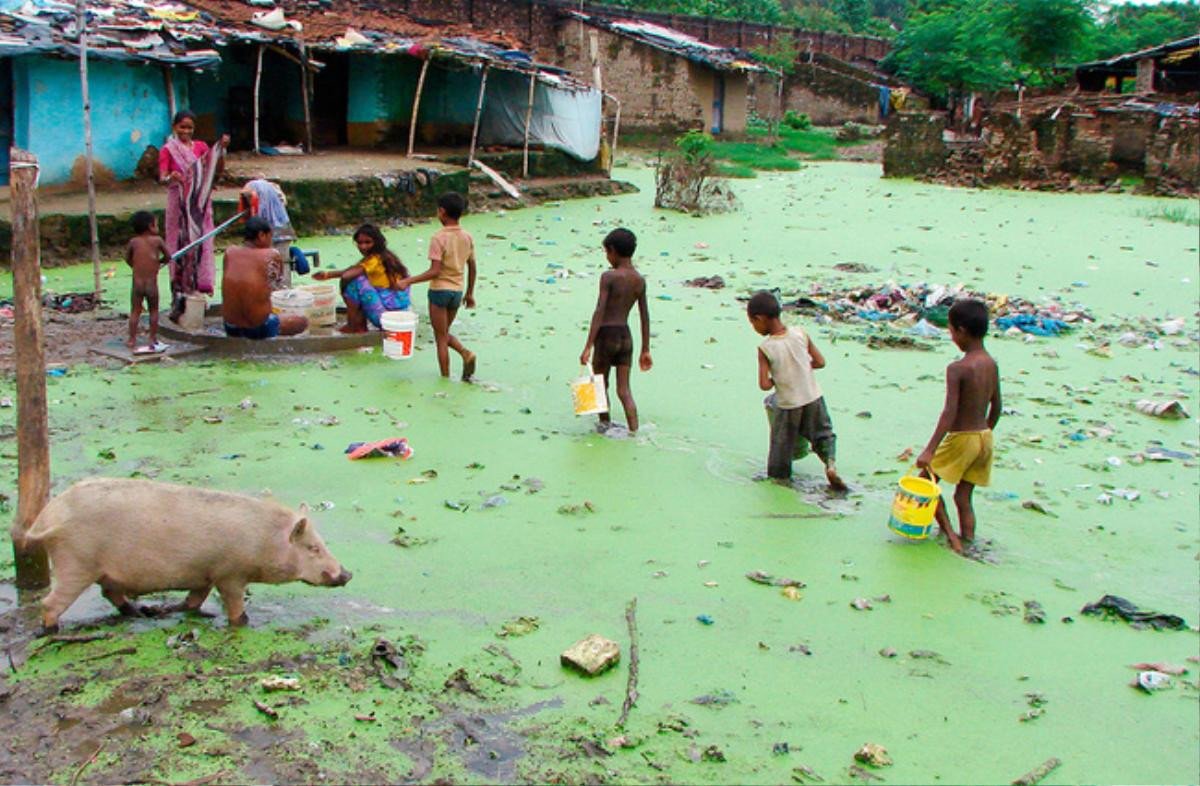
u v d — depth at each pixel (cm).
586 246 1645
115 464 645
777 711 425
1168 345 1132
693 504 647
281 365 898
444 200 855
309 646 451
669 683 440
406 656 446
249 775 362
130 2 1769
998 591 552
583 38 3478
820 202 2420
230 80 2158
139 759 368
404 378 882
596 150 2452
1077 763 402
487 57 2117
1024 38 4262
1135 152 3050
